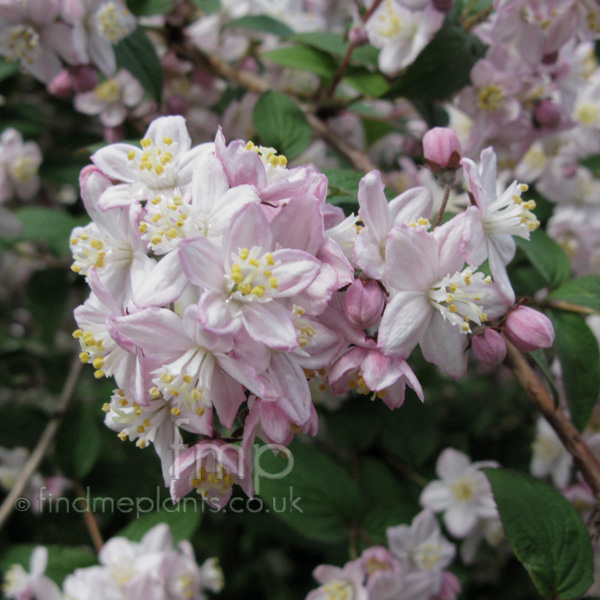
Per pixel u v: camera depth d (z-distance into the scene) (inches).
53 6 7.5
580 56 8.5
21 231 8.8
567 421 6.3
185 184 5.4
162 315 4.8
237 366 4.8
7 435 8.4
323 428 10.2
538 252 7.0
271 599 10.0
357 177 6.6
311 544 8.9
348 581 7.3
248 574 10.1
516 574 10.6
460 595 9.1
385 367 5.1
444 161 5.7
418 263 5.2
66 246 9.0
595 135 9.3
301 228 5.0
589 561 5.9
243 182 5.1
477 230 5.3
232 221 4.8
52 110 11.4
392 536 7.5
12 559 7.6
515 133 8.3
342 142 8.3
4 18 7.5
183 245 4.7
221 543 10.0
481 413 11.6
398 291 5.2
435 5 7.4
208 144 5.6
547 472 8.7
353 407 8.7
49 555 7.3
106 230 5.4
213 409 5.6
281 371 4.9
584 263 9.6
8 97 10.1
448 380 10.9
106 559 7.1
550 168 9.3
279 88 9.8
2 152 10.0
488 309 5.5
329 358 5.1
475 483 8.5
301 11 10.7
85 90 8.0
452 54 7.7
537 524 6.0
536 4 7.3
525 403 11.7
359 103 9.6
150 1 8.4
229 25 8.9
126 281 5.3
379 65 8.0
